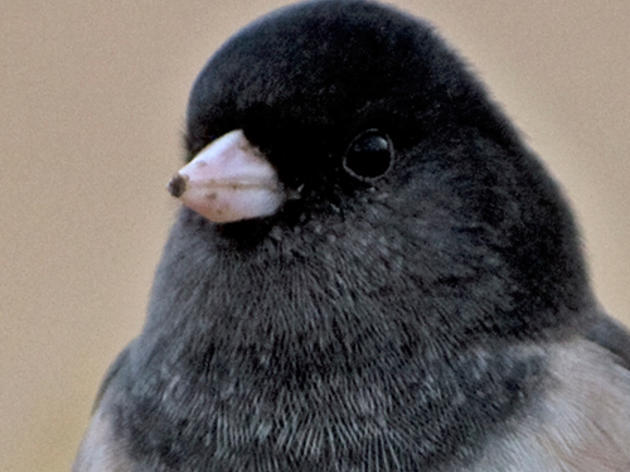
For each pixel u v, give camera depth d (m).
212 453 1.01
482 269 1.01
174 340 1.01
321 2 1.01
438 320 1.01
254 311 1.01
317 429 1.00
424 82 1.01
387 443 1.00
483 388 1.00
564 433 1.00
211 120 1.01
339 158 1.01
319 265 1.01
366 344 1.01
